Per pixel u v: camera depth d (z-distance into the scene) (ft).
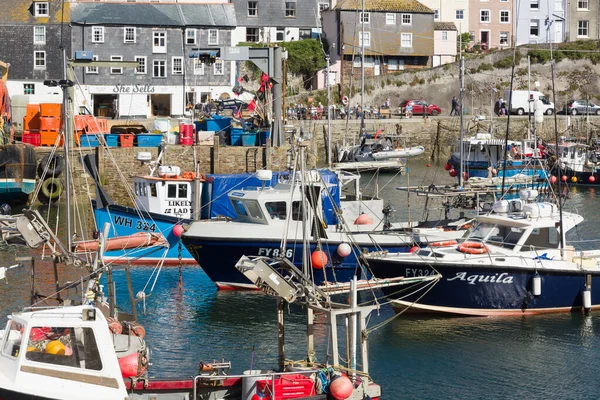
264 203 101.35
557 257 94.99
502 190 115.96
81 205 153.58
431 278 82.84
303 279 68.64
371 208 113.91
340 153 211.82
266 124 173.78
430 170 217.77
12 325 61.93
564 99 267.80
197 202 123.75
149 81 247.50
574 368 82.02
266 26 278.26
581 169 196.54
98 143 165.17
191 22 249.34
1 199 163.53
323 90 254.27
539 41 302.86
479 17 300.61
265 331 91.56
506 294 93.09
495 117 242.17
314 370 65.21
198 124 179.63
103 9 245.65
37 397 59.47
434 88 264.93
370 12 269.44
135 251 111.45
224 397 65.87
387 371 81.25
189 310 98.22
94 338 60.95
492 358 84.12
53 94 219.20
